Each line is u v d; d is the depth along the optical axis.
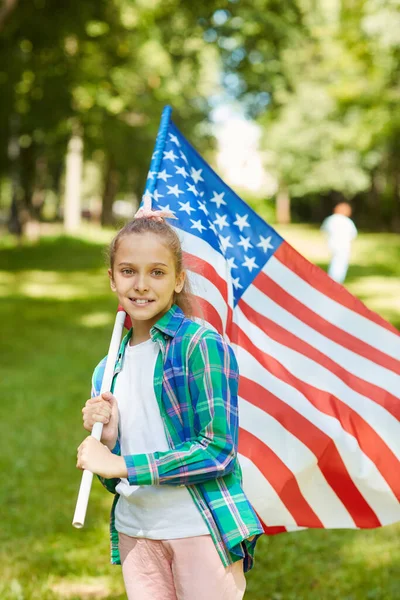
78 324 13.15
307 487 3.23
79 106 21.81
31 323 13.18
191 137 31.92
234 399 2.28
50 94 20.61
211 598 2.26
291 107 37.19
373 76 21.00
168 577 2.34
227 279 3.23
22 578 4.09
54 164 37.16
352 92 21.95
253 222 3.65
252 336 3.47
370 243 32.06
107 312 14.62
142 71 21.45
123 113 24.42
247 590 4.02
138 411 2.33
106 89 21.64
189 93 26.48
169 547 2.28
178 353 2.26
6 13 14.32
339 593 3.97
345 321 3.60
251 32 18.92
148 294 2.29
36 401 7.83
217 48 19.66
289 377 3.39
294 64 21.75
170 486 2.27
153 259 2.28
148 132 25.59
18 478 5.61
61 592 3.95
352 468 3.25
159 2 18.69
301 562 4.35
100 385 2.50
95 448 2.17
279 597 3.92
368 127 22.77
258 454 3.21
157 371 2.30
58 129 22.78
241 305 3.54
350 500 3.25
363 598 3.89
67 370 9.39
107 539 4.63
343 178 40.72
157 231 2.31
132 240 2.29
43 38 18.67
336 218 16.58
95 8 18.38
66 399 7.92
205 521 2.26
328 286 3.64
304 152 40.03
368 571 4.22
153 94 23.08
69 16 18.06
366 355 3.53
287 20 18.97
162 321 2.32
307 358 3.47
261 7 18.66
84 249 27.72
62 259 24.73
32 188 27.47
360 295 16.20
